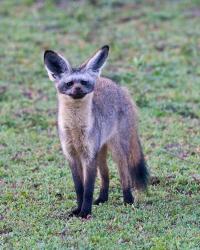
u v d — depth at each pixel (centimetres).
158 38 3219
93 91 1625
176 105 2459
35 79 2783
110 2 3688
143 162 1778
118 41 3191
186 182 1842
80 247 1421
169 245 1423
